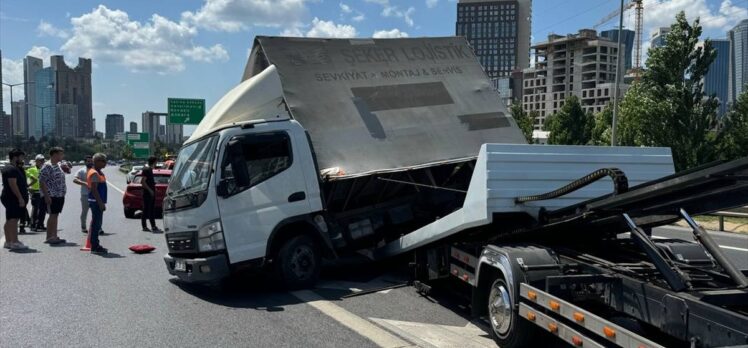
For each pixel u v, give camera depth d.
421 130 9.43
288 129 7.92
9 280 8.52
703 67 23.81
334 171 8.52
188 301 7.28
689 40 23.75
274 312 6.72
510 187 5.81
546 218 5.60
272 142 7.77
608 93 136.25
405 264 9.21
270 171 7.71
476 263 6.03
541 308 4.87
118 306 7.04
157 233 14.09
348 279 8.61
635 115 25.20
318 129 8.83
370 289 7.89
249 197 7.53
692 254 5.52
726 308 3.77
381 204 9.24
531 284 5.05
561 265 5.21
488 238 6.59
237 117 8.55
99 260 10.23
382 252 8.52
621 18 30.89
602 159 6.22
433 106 9.77
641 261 5.39
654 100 24.53
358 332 5.93
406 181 9.09
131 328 6.10
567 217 5.29
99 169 11.16
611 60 144.38
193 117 44.44
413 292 7.72
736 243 12.48
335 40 9.86
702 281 4.40
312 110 8.96
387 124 9.29
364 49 9.96
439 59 10.40
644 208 4.77
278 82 8.92
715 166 3.67
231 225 7.39
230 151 7.48
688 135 23.66
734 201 4.32
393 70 9.91
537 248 5.46
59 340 5.70
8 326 6.17
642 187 4.36
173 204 7.85
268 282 8.35
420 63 10.20
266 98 8.80
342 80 9.45
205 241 7.37
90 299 7.38
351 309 6.86
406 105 9.60
